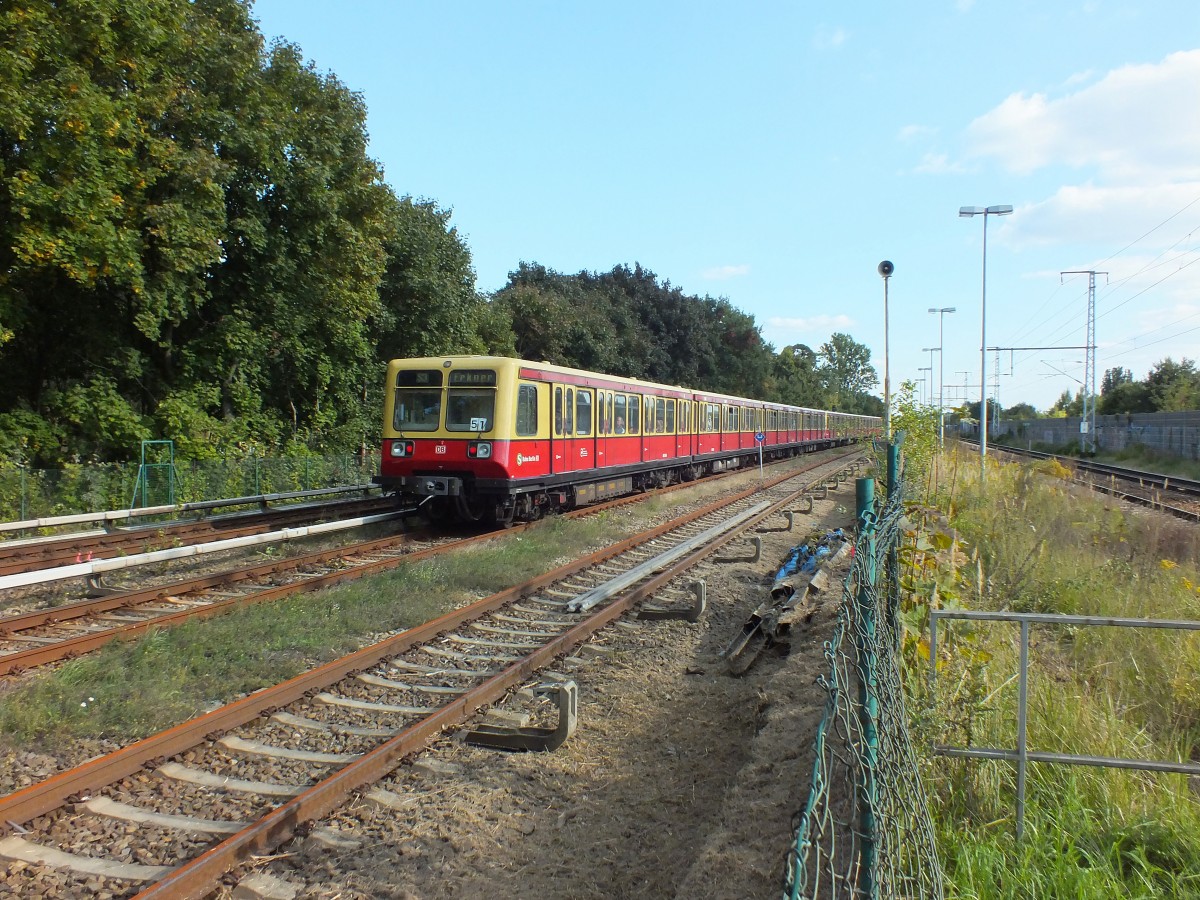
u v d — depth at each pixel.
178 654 6.96
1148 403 61.09
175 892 3.77
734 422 30.75
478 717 6.07
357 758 5.25
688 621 8.83
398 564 10.87
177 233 17.34
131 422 18.72
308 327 22.88
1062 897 3.43
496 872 4.17
